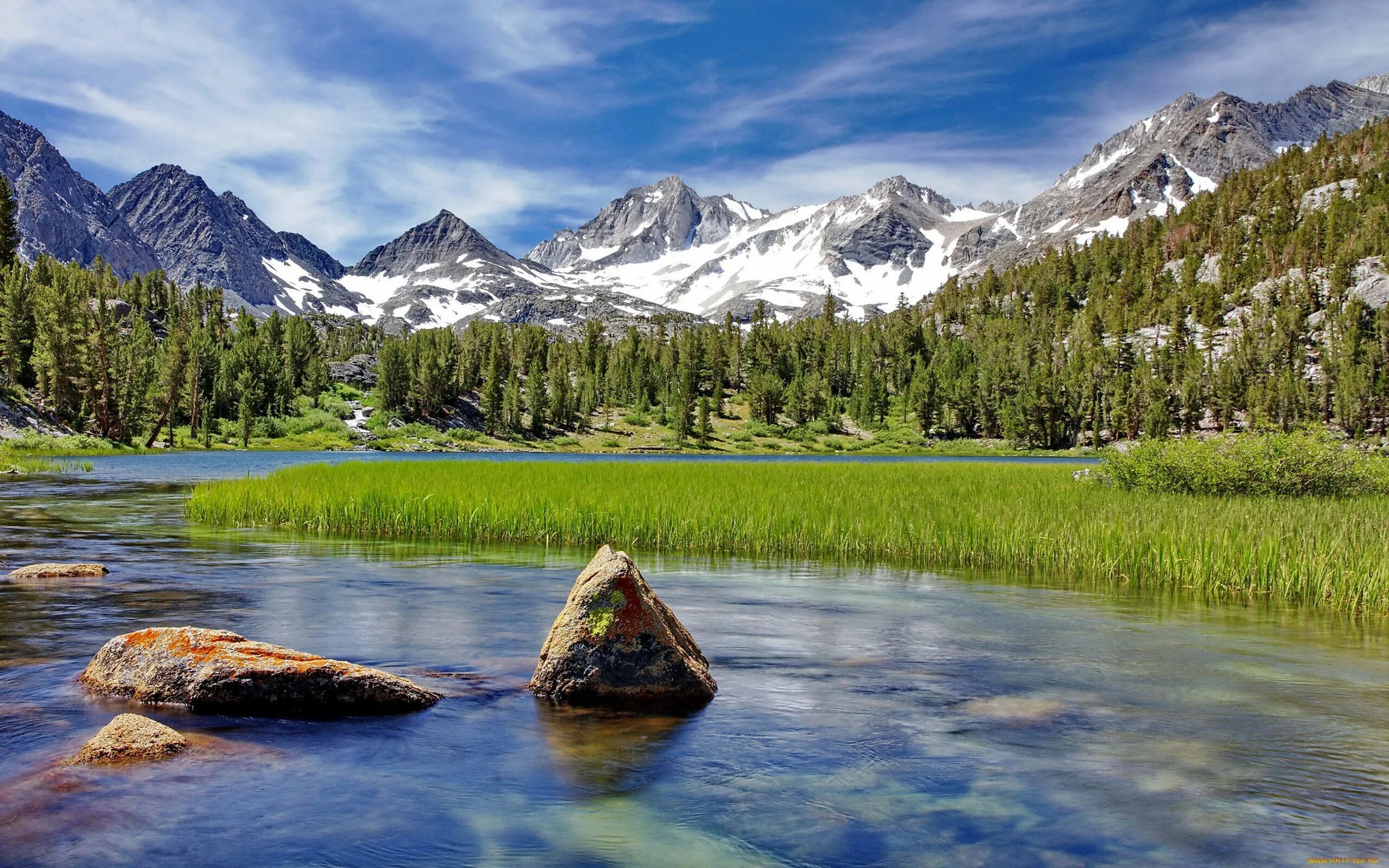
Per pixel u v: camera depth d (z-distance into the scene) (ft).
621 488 95.45
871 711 28.60
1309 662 36.11
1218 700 30.17
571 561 63.82
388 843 18.54
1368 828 19.85
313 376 561.43
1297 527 61.26
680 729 26.58
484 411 554.87
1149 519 68.13
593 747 24.77
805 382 624.18
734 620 44.47
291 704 27.37
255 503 90.17
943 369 647.15
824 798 21.36
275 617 42.09
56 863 17.20
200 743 24.30
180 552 66.90
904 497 88.02
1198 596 53.42
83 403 332.80
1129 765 23.76
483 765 23.21
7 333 338.54
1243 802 21.27
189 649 28.60
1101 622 44.75
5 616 40.93
